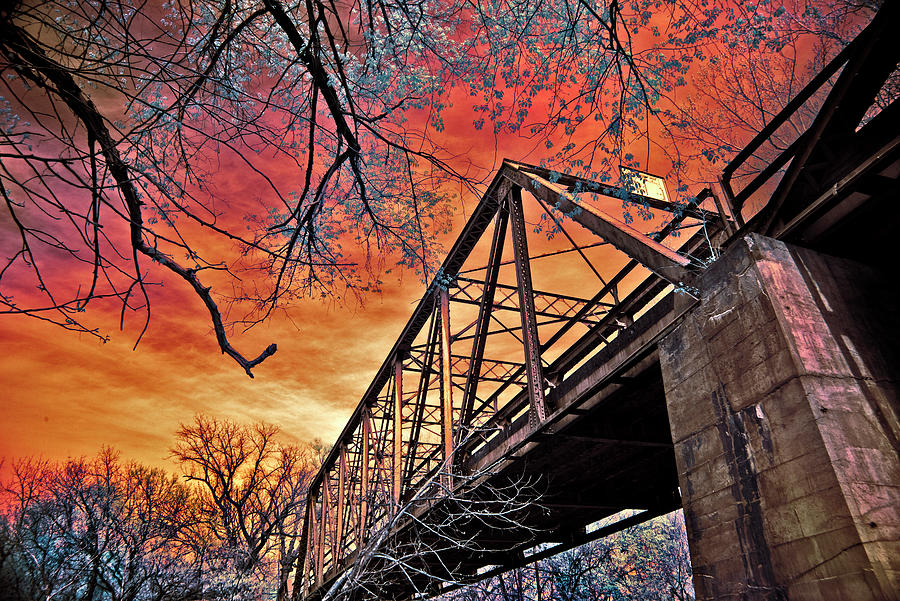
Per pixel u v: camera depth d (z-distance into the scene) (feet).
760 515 21.22
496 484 46.96
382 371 82.69
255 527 113.60
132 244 12.57
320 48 13.29
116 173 12.60
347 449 96.53
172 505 81.87
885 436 20.71
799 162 25.40
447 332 58.59
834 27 48.83
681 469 25.80
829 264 25.63
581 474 46.88
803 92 25.88
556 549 59.62
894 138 21.49
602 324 43.57
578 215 38.04
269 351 13.04
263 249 13.74
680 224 41.50
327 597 40.04
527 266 44.80
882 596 16.70
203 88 13.88
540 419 38.55
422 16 15.23
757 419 22.31
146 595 63.41
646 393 35.65
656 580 101.35
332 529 99.66
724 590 22.08
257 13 13.05
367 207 15.70
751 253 24.31
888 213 25.00
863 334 23.67
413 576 60.90
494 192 53.26
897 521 18.56
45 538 63.05
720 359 24.81
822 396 20.72
